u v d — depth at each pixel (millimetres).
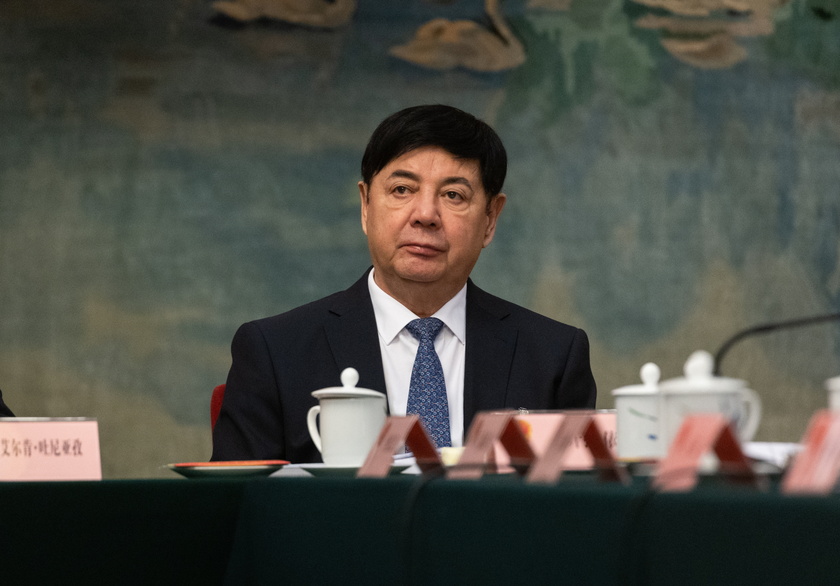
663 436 3123
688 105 18578
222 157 17203
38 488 3361
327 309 5875
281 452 5574
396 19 17797
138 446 16641
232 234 17141
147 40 17109
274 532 3375
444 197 5719
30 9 16812
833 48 18969
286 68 17453
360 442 4039
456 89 17969
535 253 18031
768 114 18766
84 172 16859
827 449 2217
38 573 3383
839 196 18812
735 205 18562
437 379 5555
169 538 3484
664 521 2295
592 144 18297
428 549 2795
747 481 2449
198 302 16969
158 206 16984
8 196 16641
